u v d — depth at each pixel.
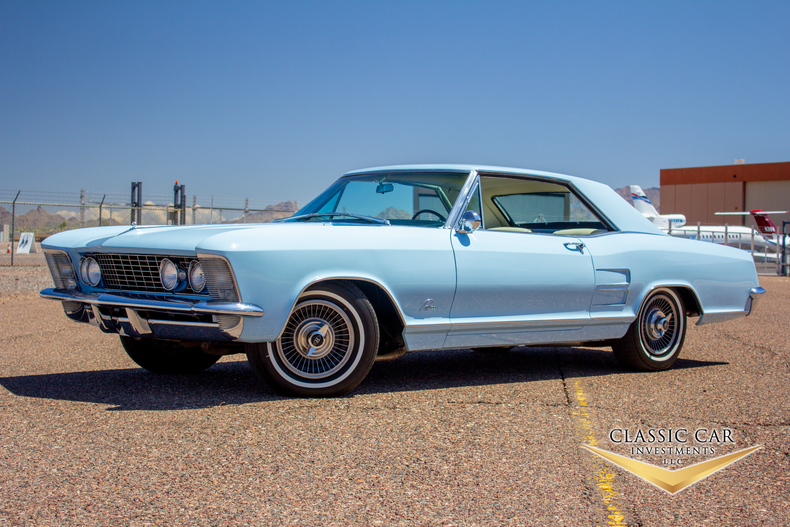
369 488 2.26
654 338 4.59
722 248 5.09
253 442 2.72
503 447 2.73
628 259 4.46
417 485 2.29
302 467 2.45
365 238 3.52
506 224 4.75
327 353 3.49
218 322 3.17
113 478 2.30
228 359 4.90
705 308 4.87
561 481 2.36
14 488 2.20
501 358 5.17
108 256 3.59
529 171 4.40
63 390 3.63
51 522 1.95
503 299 3.91
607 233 4.56
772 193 49.72
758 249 27.09
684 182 53.34
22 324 6.93
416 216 4.12
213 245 3.12
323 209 4.36
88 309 3.63
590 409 3.39
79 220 18.78
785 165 48.75
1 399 3.41
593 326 4.32
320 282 3.41
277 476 2.35
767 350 5.56
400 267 3.57
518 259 3.96
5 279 12.43
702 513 2.09
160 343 4.02
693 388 3.97
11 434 2.78
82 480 2.28
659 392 3.85
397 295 3.58
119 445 2.66
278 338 3.37
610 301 4.38
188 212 20.16
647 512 2.10
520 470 2.46
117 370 4.31
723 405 3.51
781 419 3.22
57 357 4.86
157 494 2.17
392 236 3.61
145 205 19.80
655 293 4.61
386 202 4.22
